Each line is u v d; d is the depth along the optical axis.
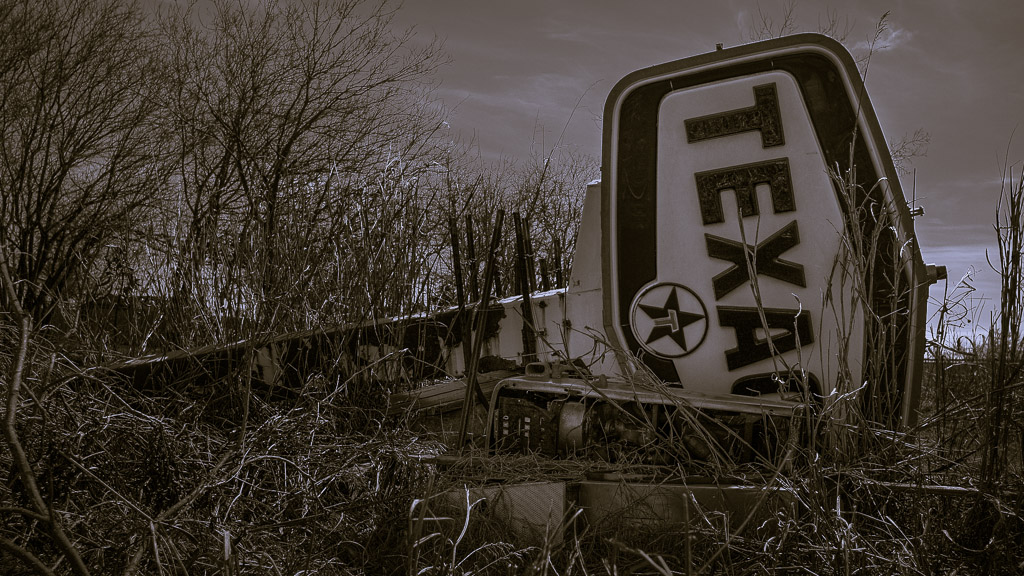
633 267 3.38
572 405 3.18
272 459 3.21
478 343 3.46
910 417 3.13
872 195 3.13
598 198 3.77
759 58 3.27
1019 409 3.03
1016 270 2.86
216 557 2.37
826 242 3.18
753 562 2.48
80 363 3.88
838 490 2.65
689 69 3.34
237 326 4.60
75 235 10.13
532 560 2.47
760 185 3.25
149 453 2.90
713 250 3.29
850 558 2.47
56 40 11.07
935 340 3.24
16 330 3.25
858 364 3.13
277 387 4.32
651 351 3.35
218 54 11.96
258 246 5.16
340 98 11.88
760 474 2.79
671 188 3.35
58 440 2.65
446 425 4.06
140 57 11.65
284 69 11.95
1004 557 2.53
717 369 3.28
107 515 2.61
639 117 3.40
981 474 2.73
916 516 2.70
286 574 2.46
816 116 3.21
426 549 2.66
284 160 10.58
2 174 10.40
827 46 3.21
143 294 5.50
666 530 2.63
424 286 5.27
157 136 11.47
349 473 3.29
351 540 2.79
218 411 3.91
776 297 3.22
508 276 7.46
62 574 2.33
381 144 11.34
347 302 4.94
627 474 2.87
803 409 2.96
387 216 5.61
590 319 3.77
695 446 3.06
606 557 2.49
